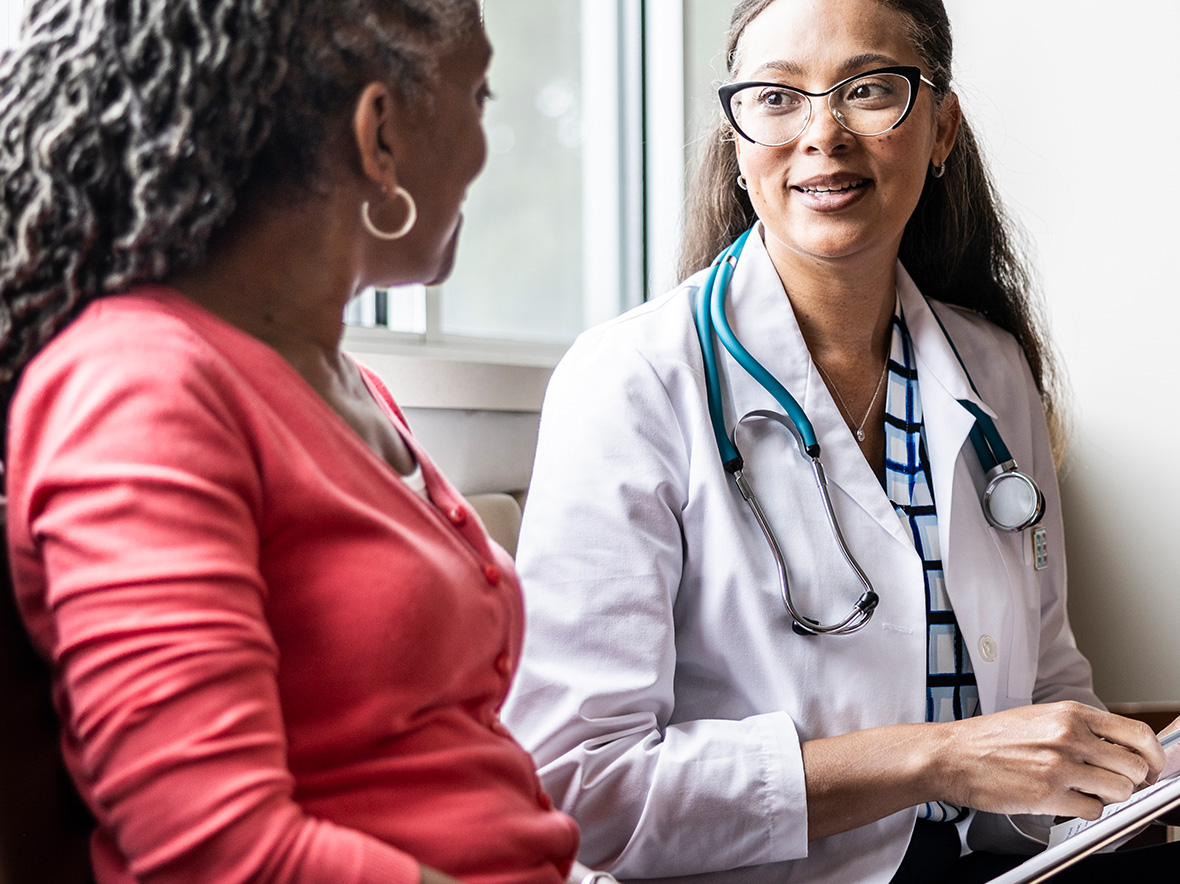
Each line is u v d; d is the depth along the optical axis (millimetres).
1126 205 1953
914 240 1395
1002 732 969
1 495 579
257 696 467
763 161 1128
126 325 514
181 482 470
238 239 576
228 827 442
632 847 971
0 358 548
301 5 556
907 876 1066
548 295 2070
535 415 1653
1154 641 1945
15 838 545
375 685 541
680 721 1098
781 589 1051
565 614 1032
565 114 2100
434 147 617
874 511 1098
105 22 532
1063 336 2025
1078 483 2008
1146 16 1920
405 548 553
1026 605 1216
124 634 444
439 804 562
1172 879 1053
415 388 1431
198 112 534
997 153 2092
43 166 529
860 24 1099
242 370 541
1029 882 798
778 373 1143
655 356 1119
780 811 966
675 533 1078
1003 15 2076
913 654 1070
